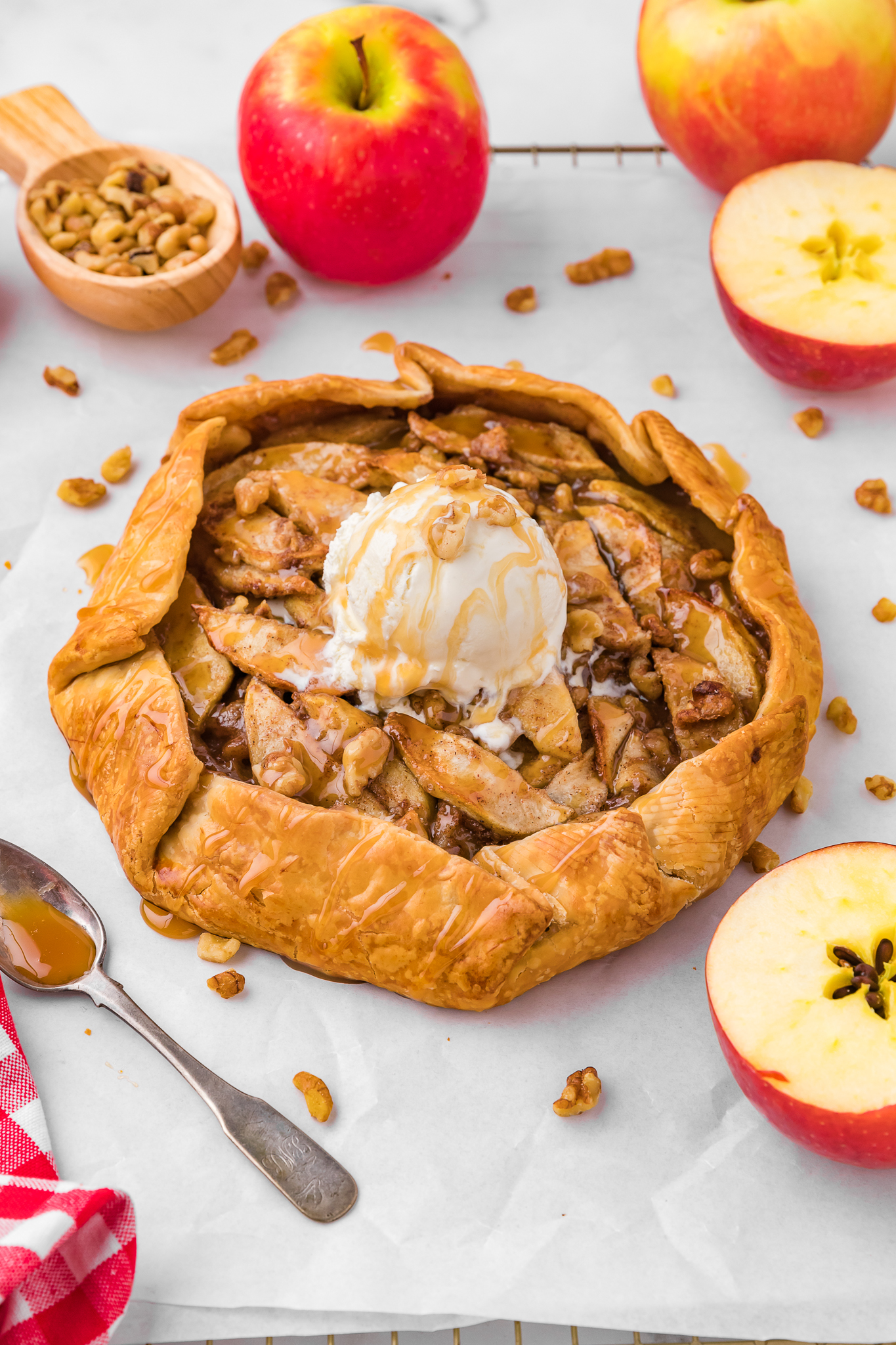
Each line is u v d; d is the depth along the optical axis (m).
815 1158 0.70
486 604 0.72
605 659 0.75
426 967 0.70
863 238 0.82
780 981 0.69
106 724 0.72
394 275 0.85
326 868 0.70
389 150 0.81
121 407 0.83
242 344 0.84
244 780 0.73
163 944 0.73
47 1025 0.72
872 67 0.83
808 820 0.75
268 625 0.74
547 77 0.96
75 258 0.83
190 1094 0.71
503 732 0.73
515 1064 0.71
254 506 0.76
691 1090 0.71
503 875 0.70
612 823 0.71
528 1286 0.68
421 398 0.78
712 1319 0.68
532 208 0.89
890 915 0.70
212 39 0.97
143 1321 0.68
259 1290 0.68
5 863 0.73
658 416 0.79
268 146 0.82
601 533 0.76
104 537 0.80
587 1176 0.70
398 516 0.72
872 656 0.78
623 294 0.87
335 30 0.82
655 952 0.73
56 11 0.97
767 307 0.81
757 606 0.75
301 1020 0.72
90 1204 0.67
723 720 0.74
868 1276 0.69
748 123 0.84
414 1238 0.69
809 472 0.82
